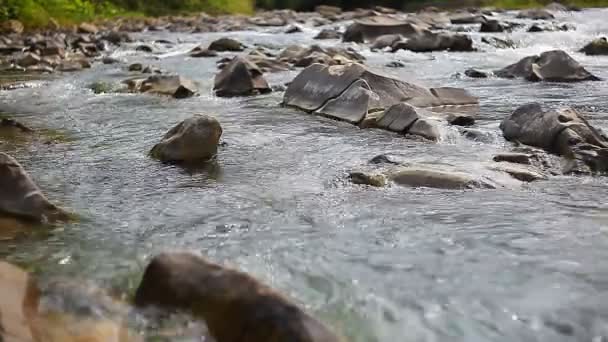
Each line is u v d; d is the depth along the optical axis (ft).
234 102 29.53
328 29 52.54
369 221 17.52
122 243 16.17
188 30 58.34
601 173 21.45
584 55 39.50
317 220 17.69
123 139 24.72
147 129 25.79
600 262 14.47
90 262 14.97
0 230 16.56
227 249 15.67
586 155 21.80
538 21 57.00
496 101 28.76
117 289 13.51
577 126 22.84
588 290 13.15
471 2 83.87
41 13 55.88
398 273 14.12
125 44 47.62
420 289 13.34
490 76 33.58
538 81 32.32
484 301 12.80
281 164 22.47
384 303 12.79
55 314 12.07
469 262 14.62
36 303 12.37
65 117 27.43
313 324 10.84
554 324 11.93
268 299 11.16
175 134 23.13
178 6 79.00
